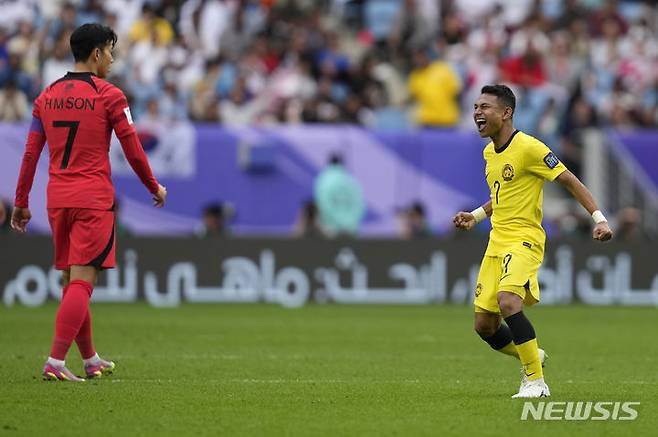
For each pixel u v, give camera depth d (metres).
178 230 76.81
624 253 75.50
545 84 91.25
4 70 82.69
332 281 73.38
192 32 90.94
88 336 34.59
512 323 30.44
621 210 82.19
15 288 69.44
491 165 31.42
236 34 91.44
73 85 32.97
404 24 94.06
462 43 95.25
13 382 32.75
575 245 75.25
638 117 90.94
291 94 88.19
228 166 77.50
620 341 51.62
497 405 29.64
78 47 33.34
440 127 87.06
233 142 77.62
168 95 84.62
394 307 70.50
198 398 30.42
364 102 88.12
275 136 78.00
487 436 25.19
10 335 49.97
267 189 77.94
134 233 76.19
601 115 93.00
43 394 30.33
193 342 48.59
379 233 78.81
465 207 79.88
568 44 95.19
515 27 98.06
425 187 79.50
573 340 52.03
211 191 77.31
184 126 77.06
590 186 82.44
